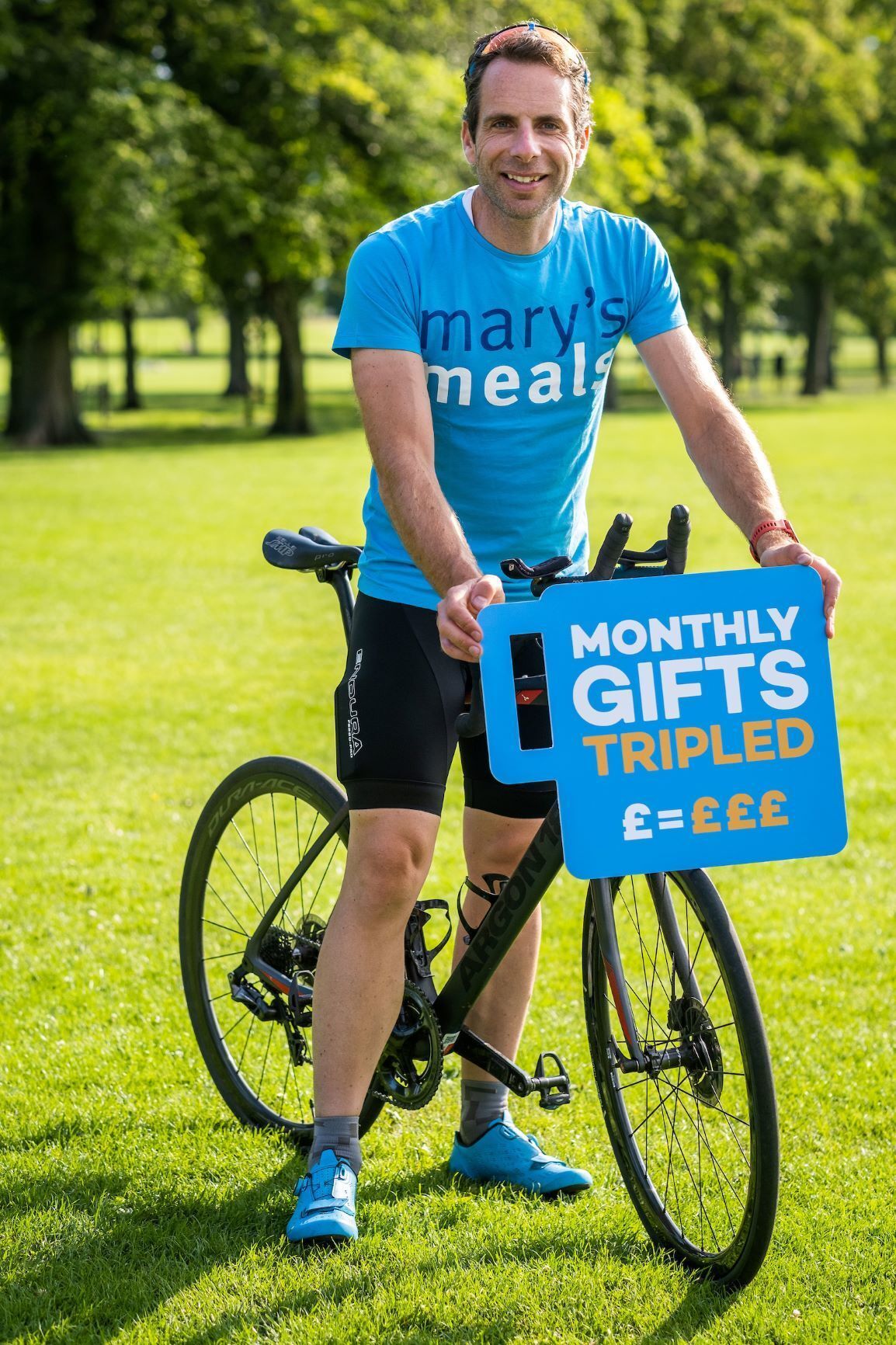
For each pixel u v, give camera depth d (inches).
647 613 158.6
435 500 169.9
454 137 2027.6
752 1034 166.7
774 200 2802.7
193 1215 198.8
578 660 157.5
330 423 2667.3
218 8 1929.1
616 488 1291.8
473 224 180.9
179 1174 210.7
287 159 2012.8
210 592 786.2
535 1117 231.3
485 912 204.5
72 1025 265.3
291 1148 220.4
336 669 594.9
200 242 2180.1
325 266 2091.5
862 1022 268.7
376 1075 208.2
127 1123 226.8
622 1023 179.5
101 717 514.0
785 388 4087.1
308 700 540.1
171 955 299.3
